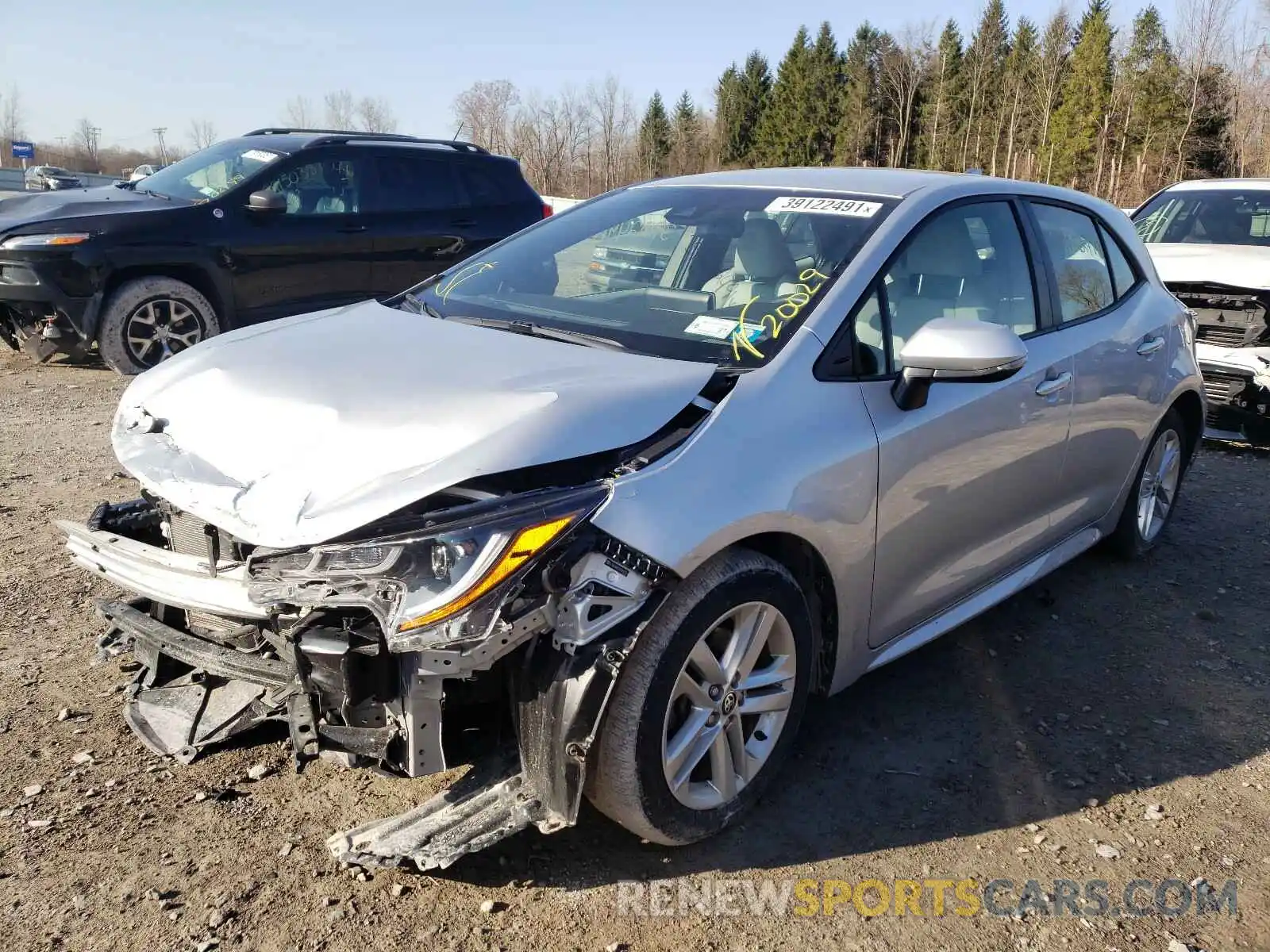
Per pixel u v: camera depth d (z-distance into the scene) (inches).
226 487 95.0
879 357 119.8
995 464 135.0
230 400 106.5
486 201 369.4
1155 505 193.8
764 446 104.1
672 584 95.1
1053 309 152.2
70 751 117.2
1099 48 2242.9
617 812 98.7
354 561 87.3
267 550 93.0
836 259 123.9
